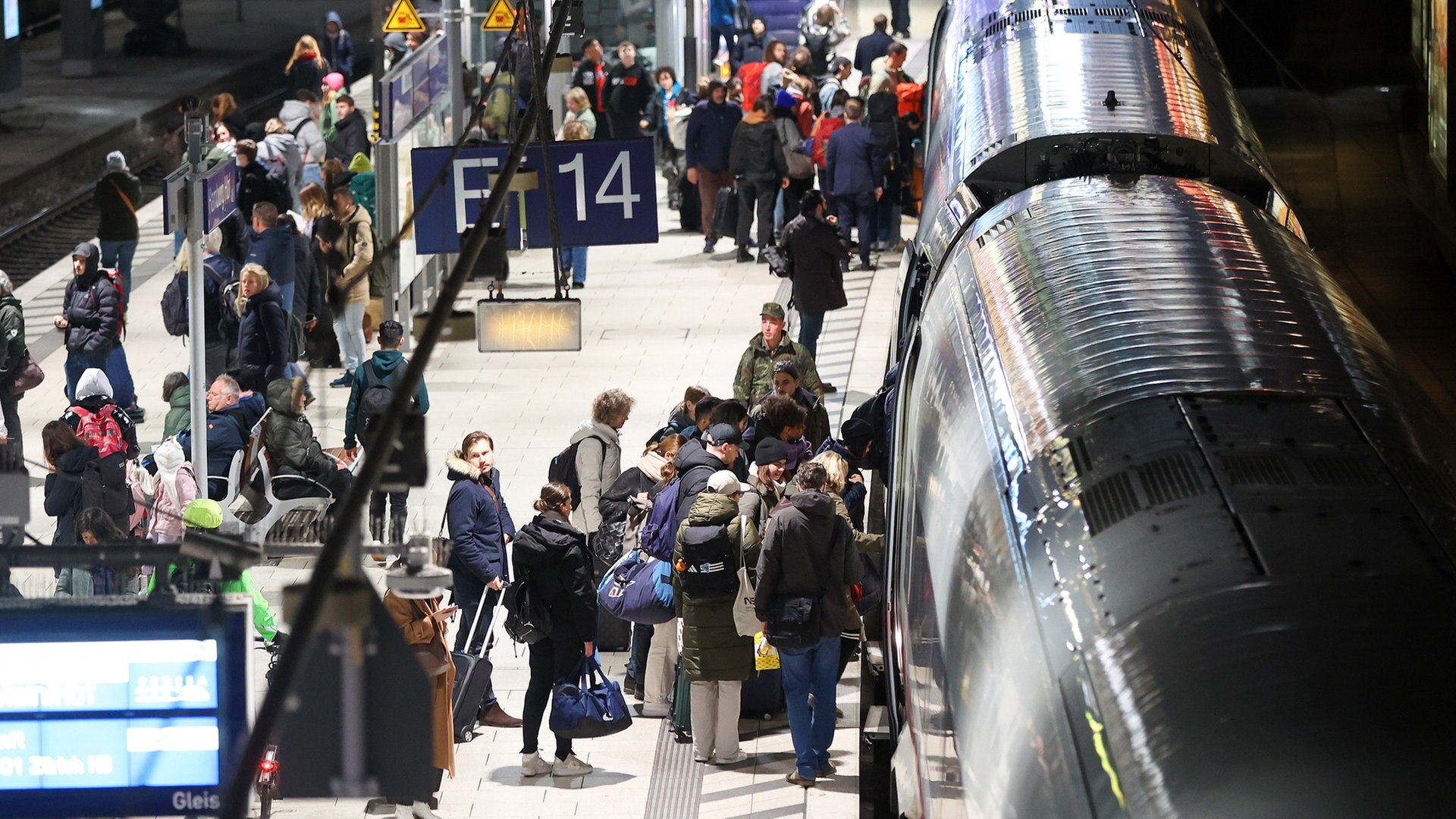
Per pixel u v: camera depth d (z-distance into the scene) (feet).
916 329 70.44
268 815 65.10
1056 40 77.71
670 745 76.07
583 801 70.59
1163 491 41.22
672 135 176.65
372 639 30.27
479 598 80.74
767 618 70.03
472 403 119.44
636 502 80.33
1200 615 36.65
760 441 80.59
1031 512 43.62
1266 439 42.63
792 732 71.72
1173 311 49.75
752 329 136.05
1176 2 83.30
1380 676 34.01
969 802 40.83
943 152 78.84
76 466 76.74
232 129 165.48
